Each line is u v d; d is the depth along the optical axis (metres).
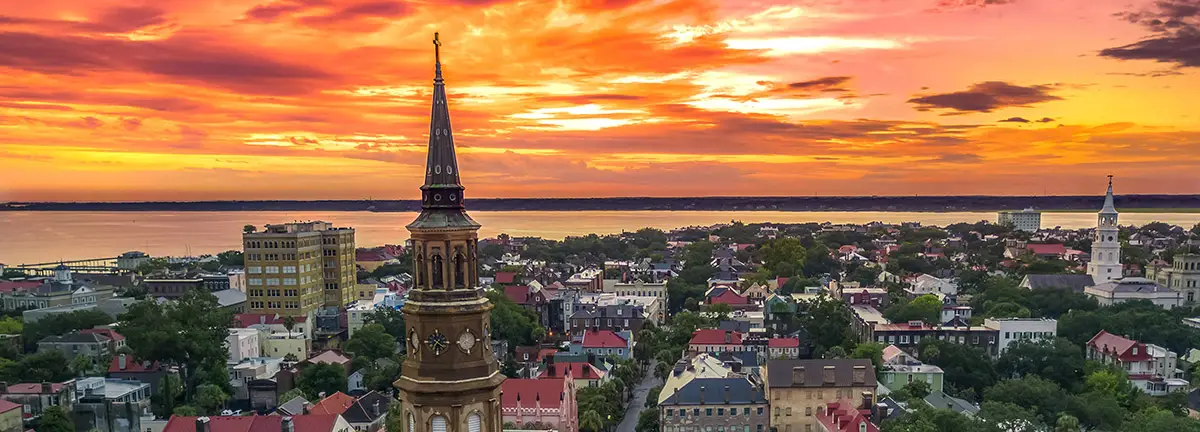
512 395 159.62
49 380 196.25
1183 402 181.00
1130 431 151.25
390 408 165.12
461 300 66.69
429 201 66.81
